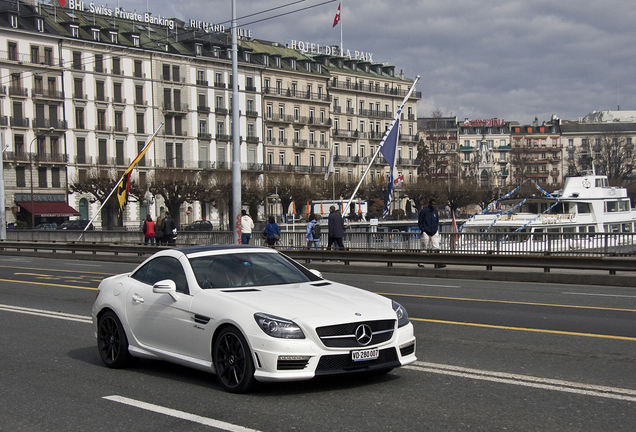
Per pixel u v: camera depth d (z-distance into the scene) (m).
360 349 6.54
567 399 6.49
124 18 84.56
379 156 107.38
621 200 36.41
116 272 23.14
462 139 147.12
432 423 5.77
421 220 22.28
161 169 73.25
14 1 71.88
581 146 139.62
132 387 7.28
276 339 6.36
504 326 10.82
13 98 70.06
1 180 40.19
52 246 35.84
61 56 73.69
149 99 81.12
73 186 70.88
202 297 7.16
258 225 71.19
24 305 14.13
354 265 23.09
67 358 8.94
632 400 6.45
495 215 33.03
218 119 87.62
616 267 18.02
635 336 9.84
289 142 95.62
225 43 89.31
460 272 20.47
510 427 5.64
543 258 19.16
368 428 5.66
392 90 110.25
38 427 5.95
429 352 8.86
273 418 5.97
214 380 7.43
